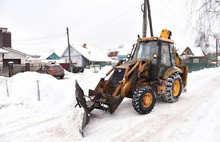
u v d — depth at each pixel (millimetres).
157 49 6062
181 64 7531
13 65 20422
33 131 4441
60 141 3980
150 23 15227
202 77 12375
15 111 5715
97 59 39500
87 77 16734
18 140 4031
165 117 5117
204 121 4340
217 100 6070
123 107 6070
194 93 7695
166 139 3904
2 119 5125
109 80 5730
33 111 5801
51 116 5414
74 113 4809
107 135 4195
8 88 8516
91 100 5285
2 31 25984
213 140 3326
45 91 8078
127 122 4852
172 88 6297
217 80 10641
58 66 17625
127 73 5332
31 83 9078
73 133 4246
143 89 5277
